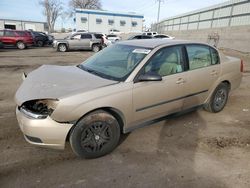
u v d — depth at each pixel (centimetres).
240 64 528
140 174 290
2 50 1961
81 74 352
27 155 321
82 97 283
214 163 319
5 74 891
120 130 340
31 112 283
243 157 335
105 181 275
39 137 279
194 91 418
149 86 340
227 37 2267
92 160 315
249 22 2002
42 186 263
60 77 337
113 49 419
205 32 2733
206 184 277
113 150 340
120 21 4962
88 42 2047
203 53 443
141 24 5144
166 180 281
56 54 1759
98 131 309
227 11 2328
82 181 274
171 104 383
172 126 428
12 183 266
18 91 316
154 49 364
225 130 421
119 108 314
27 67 1080
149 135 390
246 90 719
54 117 274
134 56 365
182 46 405
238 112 516
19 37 2095
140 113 344
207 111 507
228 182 281
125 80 324
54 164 303
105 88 303
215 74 456
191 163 317
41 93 287
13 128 398
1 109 490
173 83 372
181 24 3541
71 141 296
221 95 496
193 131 412
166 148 352
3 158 312
